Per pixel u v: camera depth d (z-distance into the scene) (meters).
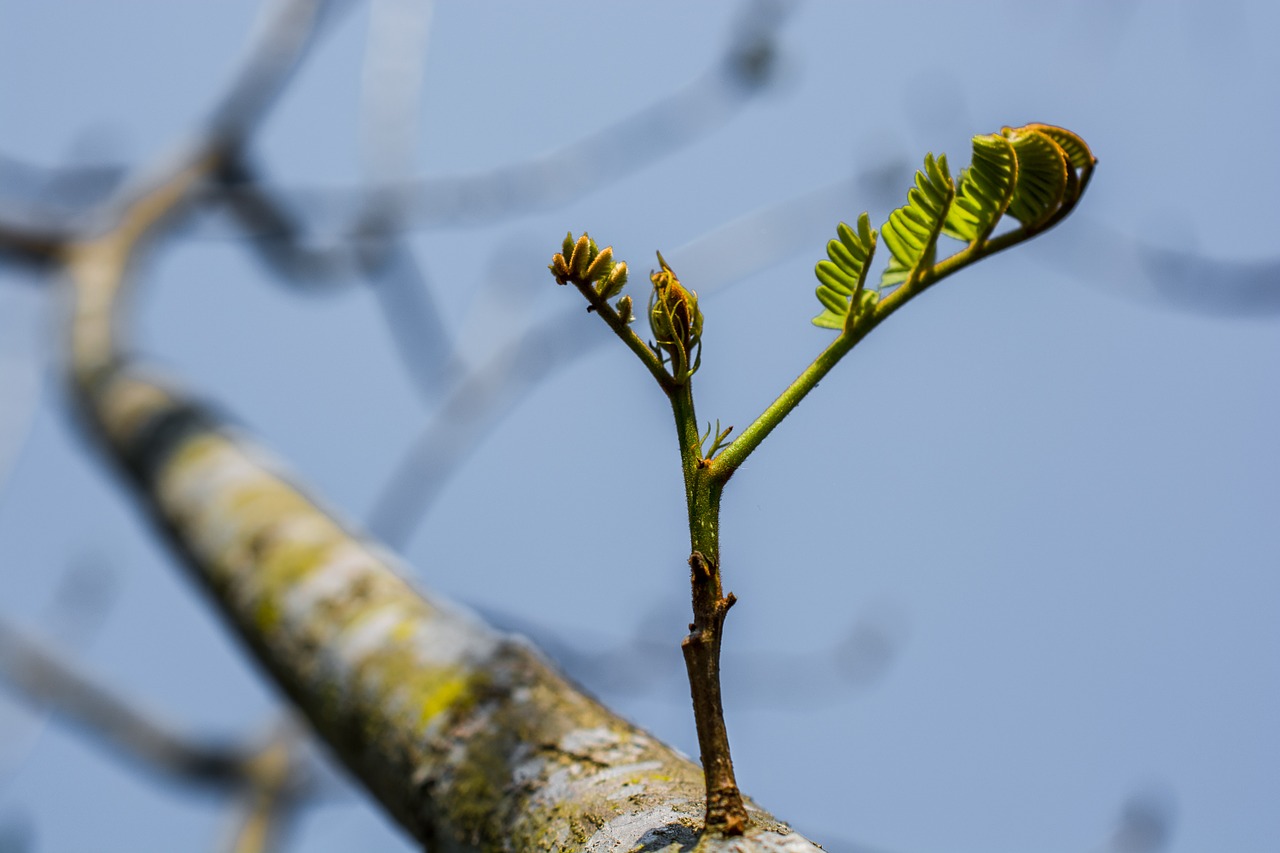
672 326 0.66
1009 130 0.66
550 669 0.76
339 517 0.99
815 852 0.66
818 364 0.66
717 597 0.66
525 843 0.71
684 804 0.69
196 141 1.85
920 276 0.66
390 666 0.78
